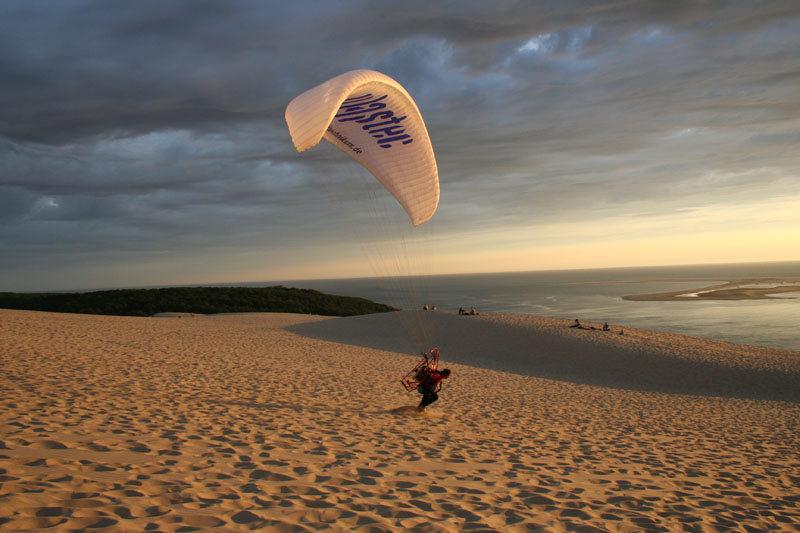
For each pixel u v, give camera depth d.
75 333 20.50
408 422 9.22
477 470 6.29
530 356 25.25
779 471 8.02
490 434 8.96
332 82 6.54
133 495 4.20
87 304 57.06
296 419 8.35
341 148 8.72
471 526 4.29
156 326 28.77
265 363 16.97
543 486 5.87
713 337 49.66
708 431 11.54
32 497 3.85
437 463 6.40
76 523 3.50
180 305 57.09
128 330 24.67
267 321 40.00
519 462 6.95
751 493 6.57
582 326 30.77
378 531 3.95
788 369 22.55
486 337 28.83
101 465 4.88
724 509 5.74
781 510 5.93
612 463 7.55
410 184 8.55
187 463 5.27
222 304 59.56
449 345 27.62
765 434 11.55
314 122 5.92
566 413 12.59
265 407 9.32
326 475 5.37
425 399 10.27
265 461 5.66
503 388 16.47
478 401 13.38
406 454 6.69
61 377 10.29
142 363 14.05
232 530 3.68
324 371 16.31
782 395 19.12
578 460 7.52
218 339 24.23
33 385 9.02
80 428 6.14
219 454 5.74
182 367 14.09
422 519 4.32
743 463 8.42
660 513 5.34
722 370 22.44
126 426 6.52
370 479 5.39
